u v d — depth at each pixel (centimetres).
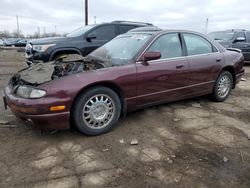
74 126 371
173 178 283
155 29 490
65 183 271
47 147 344
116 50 454
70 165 304
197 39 505
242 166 309
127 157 323
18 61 1314
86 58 469
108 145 353
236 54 575
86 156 323
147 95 421
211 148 349
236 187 271
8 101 366
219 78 538
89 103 367
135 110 432
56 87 338
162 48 445
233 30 1244
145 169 298
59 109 339
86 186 267
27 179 277
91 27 814
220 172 296
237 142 369
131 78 396
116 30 841
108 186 268
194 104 534
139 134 388
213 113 484
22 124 413
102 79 368
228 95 577
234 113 489
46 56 727
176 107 510
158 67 425
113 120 392
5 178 278
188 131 401
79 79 354
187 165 307
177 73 451
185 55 472
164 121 438
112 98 384
